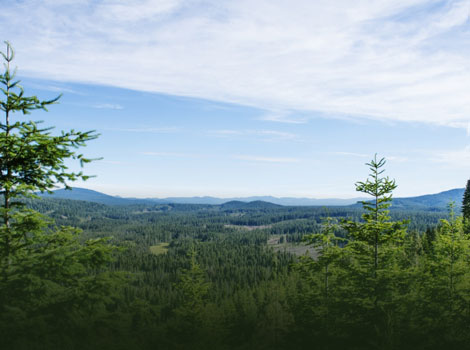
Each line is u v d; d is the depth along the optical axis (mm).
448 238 19203
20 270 9969
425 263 19500
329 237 22844
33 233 11531
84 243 11852
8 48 10828
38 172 11609
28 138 10328
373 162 17359
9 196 11055
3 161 10914
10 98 10672
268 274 141375
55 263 10281
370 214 17641
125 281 11484
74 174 11453
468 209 44938
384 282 15867
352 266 17703
